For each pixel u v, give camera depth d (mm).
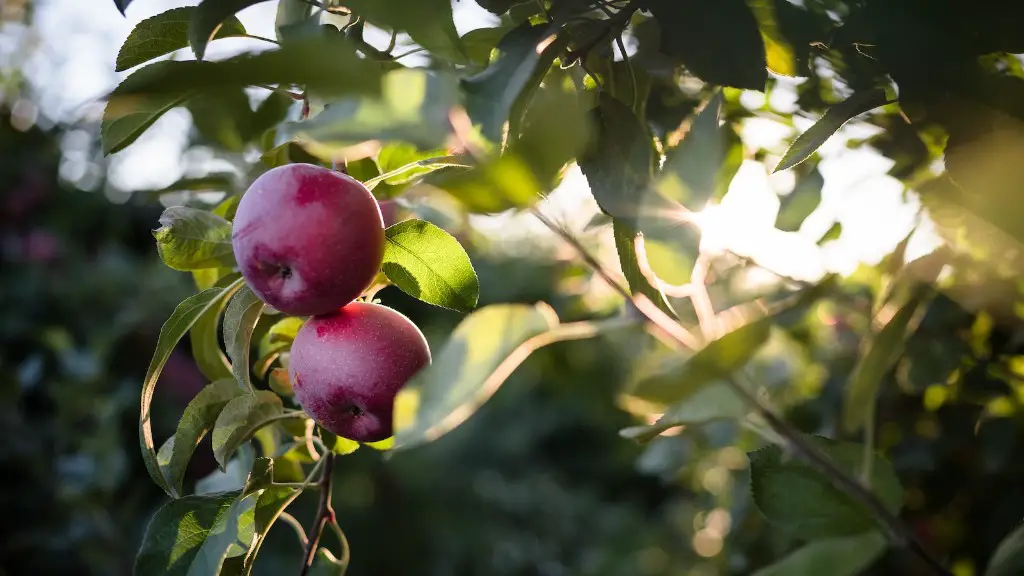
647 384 593
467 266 800
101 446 2654
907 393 1450
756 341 586
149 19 809
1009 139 700
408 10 650
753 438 1759
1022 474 1310
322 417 798
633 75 819
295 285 732
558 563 4945
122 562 2672
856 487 733
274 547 3797
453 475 5270
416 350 792
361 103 541
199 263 877
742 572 1803
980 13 687
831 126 732
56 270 3477
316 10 823
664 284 684
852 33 768
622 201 686
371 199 754
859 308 1182
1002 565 718
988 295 1005
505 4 768
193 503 803
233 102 830
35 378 2781
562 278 1694
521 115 642
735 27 684
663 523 4988
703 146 748
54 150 3736
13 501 2691
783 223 938
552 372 3414
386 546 4676
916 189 974
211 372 958
